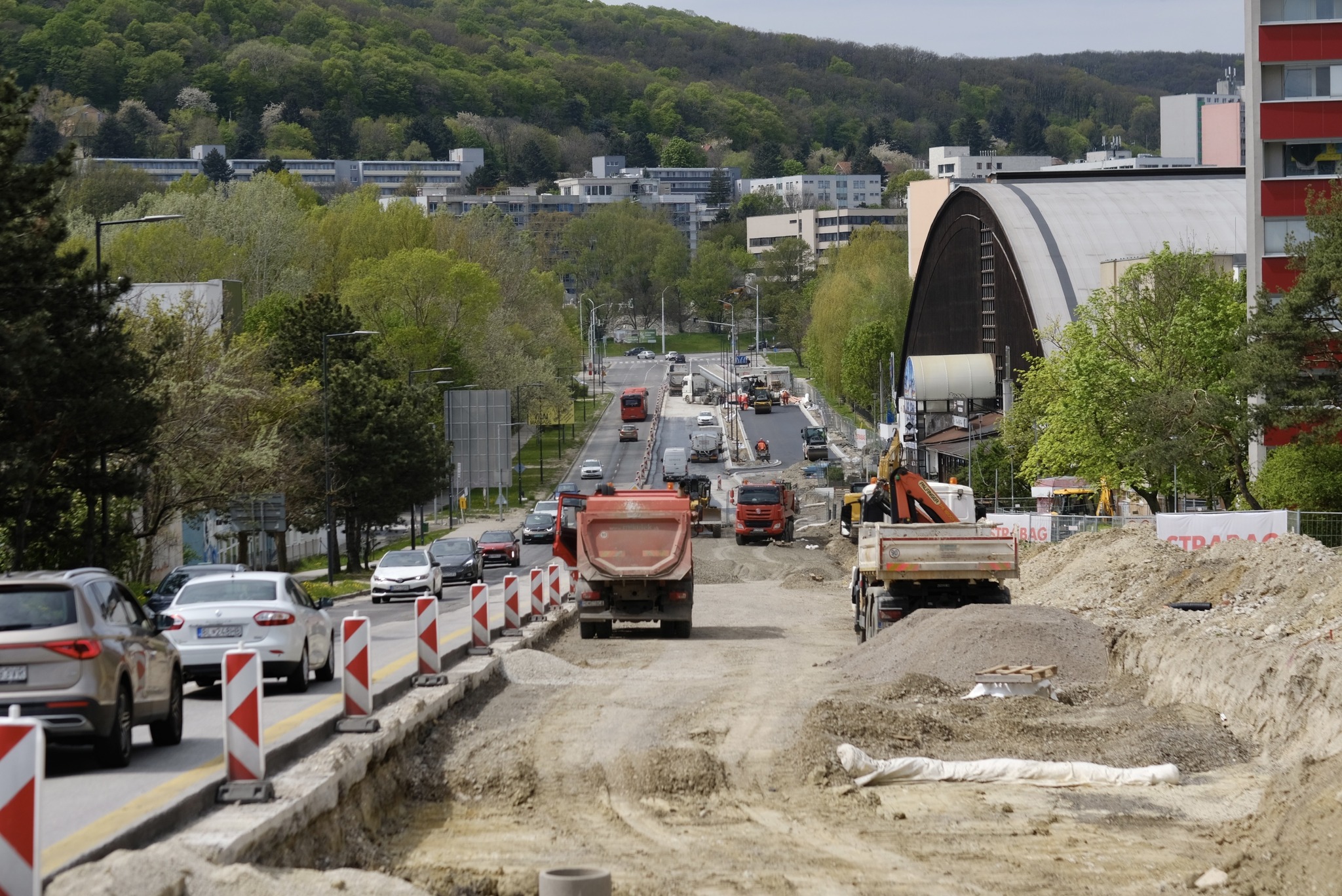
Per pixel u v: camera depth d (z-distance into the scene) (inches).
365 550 5580.7
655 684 1526.8
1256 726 1195.3
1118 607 2143.2
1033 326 6402.6
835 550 4456.2
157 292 4918.8
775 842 894.4
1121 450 3745.1
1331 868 741.9
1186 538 2576.3
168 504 3307.1
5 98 2218.3
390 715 1094.4
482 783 1022.4
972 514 2529.5
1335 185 3110.2
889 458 2263.8
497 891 772.0
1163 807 992.2
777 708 1341.0
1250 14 3892.7
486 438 5447.8
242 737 804.6
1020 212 6909.5
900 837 909.2
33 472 2213.3
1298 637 1422.2
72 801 823.1
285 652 1346.0
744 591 3307.1
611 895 729.6
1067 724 1273.4
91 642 907.4
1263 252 3863.2
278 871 677.9
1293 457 3125.0
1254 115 3875.5
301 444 4269.2
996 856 863.1
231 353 3582.7
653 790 1024.2
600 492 2224.4
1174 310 3863.2
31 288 2213.3
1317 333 2972.4
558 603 2630.4
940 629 1637.6
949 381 6879.9
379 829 906.7
